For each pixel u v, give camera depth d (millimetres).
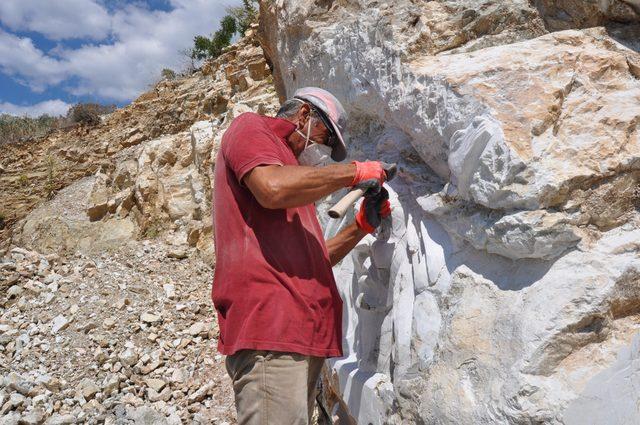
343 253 2152
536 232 1642
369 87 2529
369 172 1798
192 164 8641
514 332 1642
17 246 8844
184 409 4293
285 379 1681
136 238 8266
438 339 1939
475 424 1669
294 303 1709
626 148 1737
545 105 1756
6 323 5598
